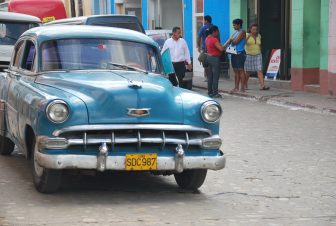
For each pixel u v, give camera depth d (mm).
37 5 24266
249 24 23203
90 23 16953
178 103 7328
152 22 32719
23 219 6598
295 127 13086
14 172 8898
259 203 7430
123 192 7855
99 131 7012
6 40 18703
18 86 8453
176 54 18531
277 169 9266
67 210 6961
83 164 6949
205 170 7766
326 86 17828
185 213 6941
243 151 10594
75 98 7062
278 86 20438
